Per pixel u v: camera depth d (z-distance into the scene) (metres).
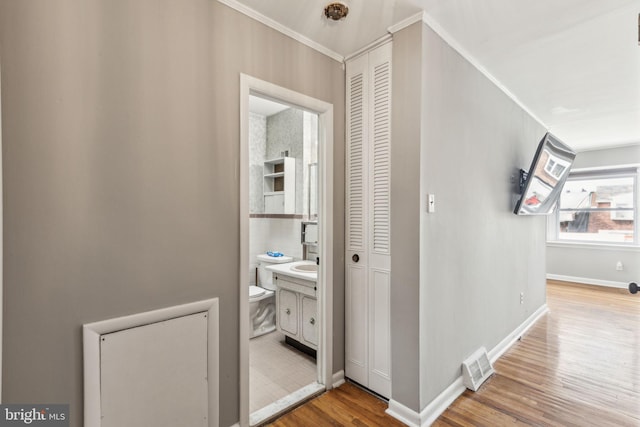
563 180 3.48
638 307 4.05
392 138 1.93
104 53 1.24
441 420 1.84
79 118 1.19
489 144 2.58
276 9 1.71
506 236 2.91
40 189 1.11
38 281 1.11
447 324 2.04
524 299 3.29
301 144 3.49
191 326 1.49
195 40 1.50
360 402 2.00
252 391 2.13
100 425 1.22
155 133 1.38
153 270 1.38
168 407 1.41
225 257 1.62
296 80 1.93
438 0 1.65
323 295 2.15
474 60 2.31
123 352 1.29
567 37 2.01
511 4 1.69
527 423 1.82
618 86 2.77
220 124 1.59
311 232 3.24
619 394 2.12
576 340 3.04
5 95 1.04
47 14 1.12
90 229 1.22
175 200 1.44
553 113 3.46
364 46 2.09
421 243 1.80
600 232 5.23
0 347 1.00
